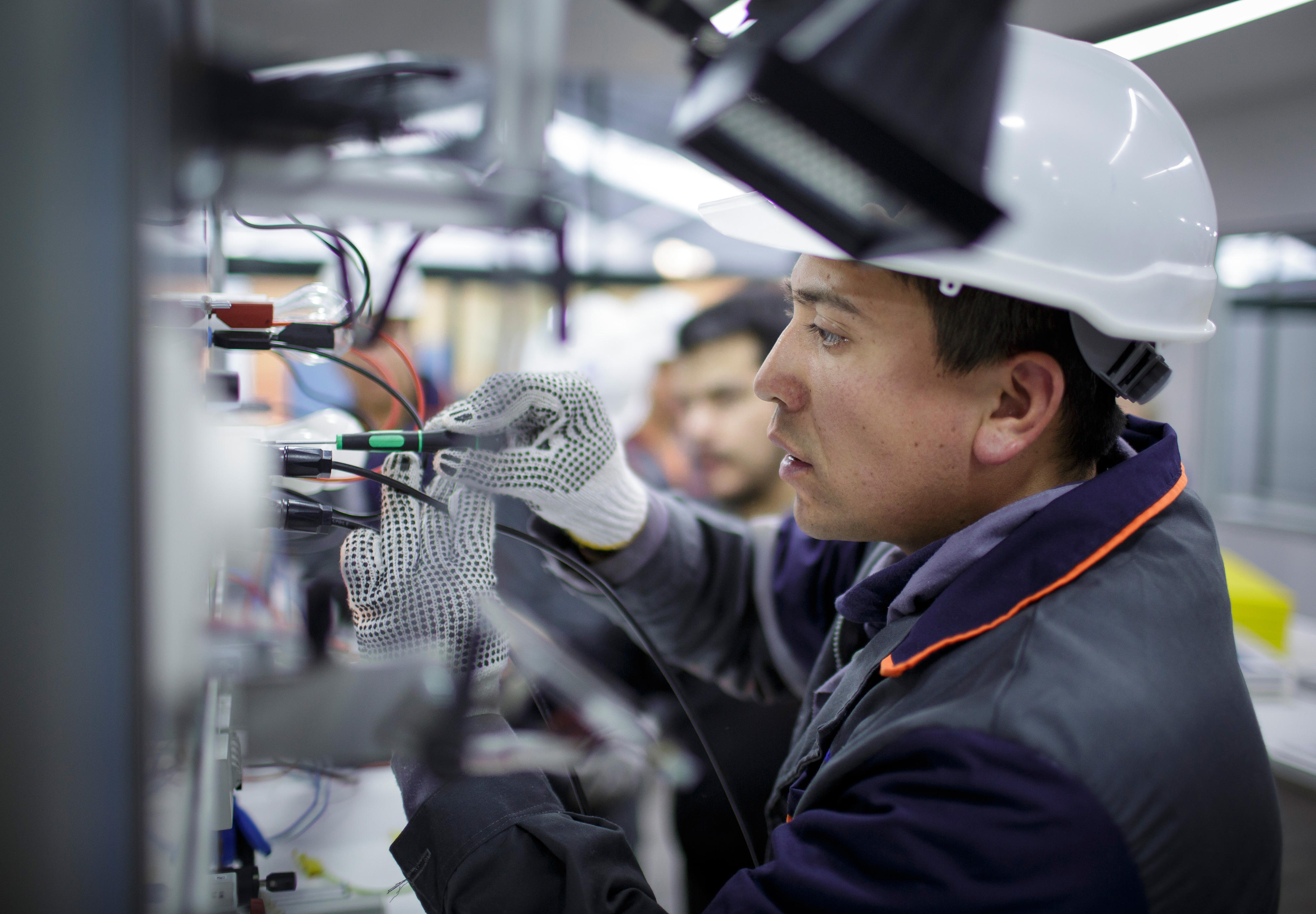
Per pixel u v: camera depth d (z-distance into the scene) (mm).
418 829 537
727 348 2340
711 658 934
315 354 649
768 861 536
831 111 271
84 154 208
